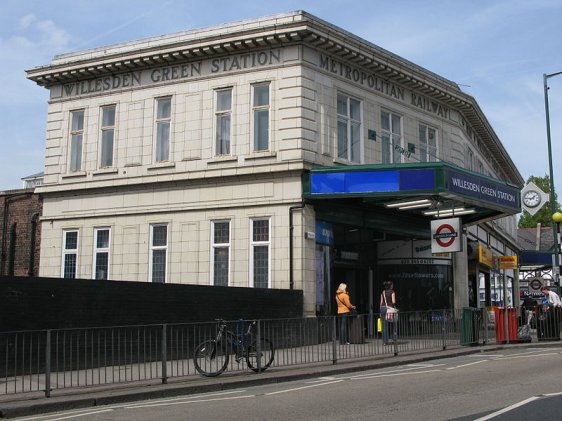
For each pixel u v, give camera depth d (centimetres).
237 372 1435
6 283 1406
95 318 1567
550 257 4859
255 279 2205
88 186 2525
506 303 3825
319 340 1598
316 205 2189
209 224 2303
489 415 886
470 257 3073
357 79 2406
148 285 1689
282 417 929
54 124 2645
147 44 2459
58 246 2572
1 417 1033
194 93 2383
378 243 2591
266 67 2253
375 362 1605
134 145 2470
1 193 2858
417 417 891
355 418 898
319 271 2189
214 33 2342
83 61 2531
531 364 1513
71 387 1227
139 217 2431
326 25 2227
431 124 2755
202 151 2341
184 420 931
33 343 1312
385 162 2495
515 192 2491
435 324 1892
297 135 2169
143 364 1347
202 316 1808
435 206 2331
